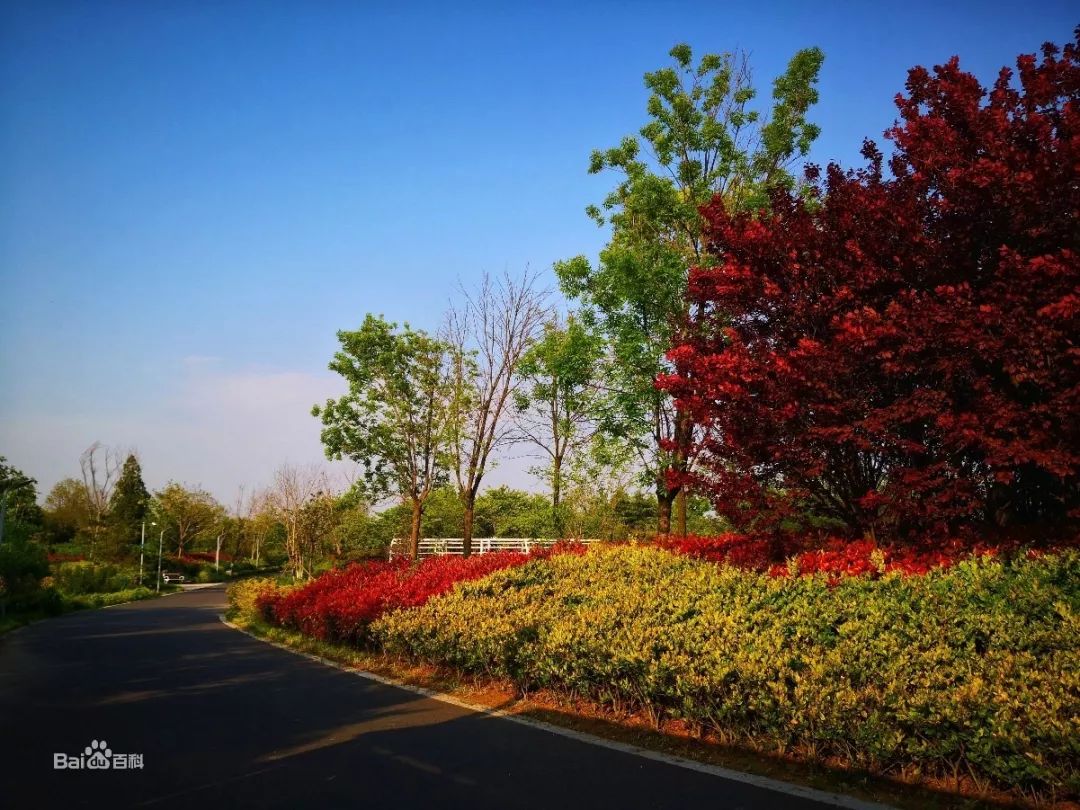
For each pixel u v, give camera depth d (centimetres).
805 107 1590
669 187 1534
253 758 605
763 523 875
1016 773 456
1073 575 612
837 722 530
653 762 593
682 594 838
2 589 2292
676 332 1390
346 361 2631
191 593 4597
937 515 736
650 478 1599
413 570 1482
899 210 755
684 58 1628
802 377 749
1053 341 628
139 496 6706
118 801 495
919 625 618
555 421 2253
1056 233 680
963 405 737
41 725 730
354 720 756
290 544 3356
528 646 825
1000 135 714
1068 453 634
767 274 848
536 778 551
